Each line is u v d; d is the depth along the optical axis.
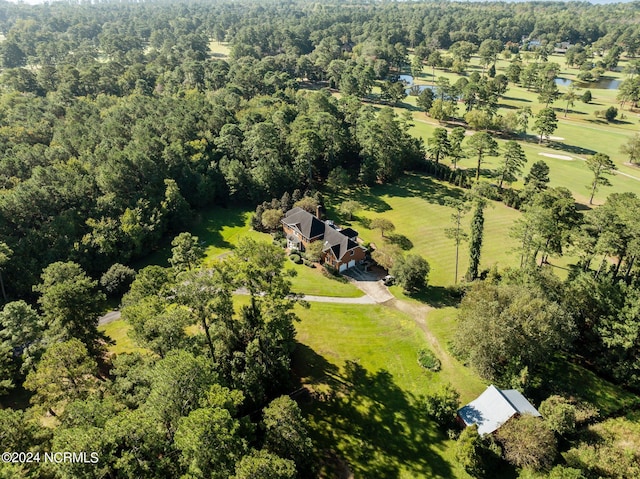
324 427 46.06
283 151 105.38
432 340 58.28
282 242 82.44
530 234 63.41
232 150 103.38
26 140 97.94
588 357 55.59
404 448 44.12
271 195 96.12
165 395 32.97
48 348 43.81
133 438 29.56
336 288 69.69
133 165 86.19
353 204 92.00
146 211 81.75
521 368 49.31
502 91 181.00
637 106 167.50
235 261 48.06
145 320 44.12
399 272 67.25
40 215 73.44
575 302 54.44
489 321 48.62
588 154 124.69
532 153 126.12
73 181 79.12
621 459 42.12
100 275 73.25
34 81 148.88
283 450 37.19
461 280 71.44
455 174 108.94
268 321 50.44
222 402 32.91
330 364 54.25
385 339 58.69
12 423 32.09
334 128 109.38
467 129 146.62
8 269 65.06
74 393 40.84
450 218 91.69
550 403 45.38
